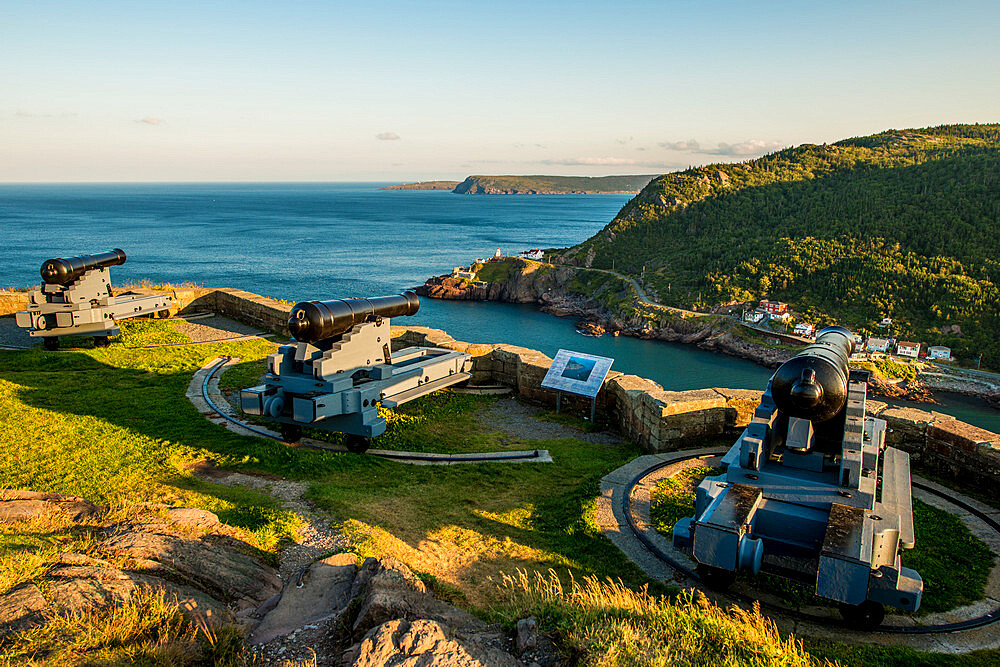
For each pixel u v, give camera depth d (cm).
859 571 392
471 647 325
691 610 397
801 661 361
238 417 867
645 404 837
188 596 371
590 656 327
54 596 327
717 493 501
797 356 514
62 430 775
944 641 420
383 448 809
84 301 1222
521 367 1067
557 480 721
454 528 581
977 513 611
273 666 316
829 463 534
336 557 461
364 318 812
